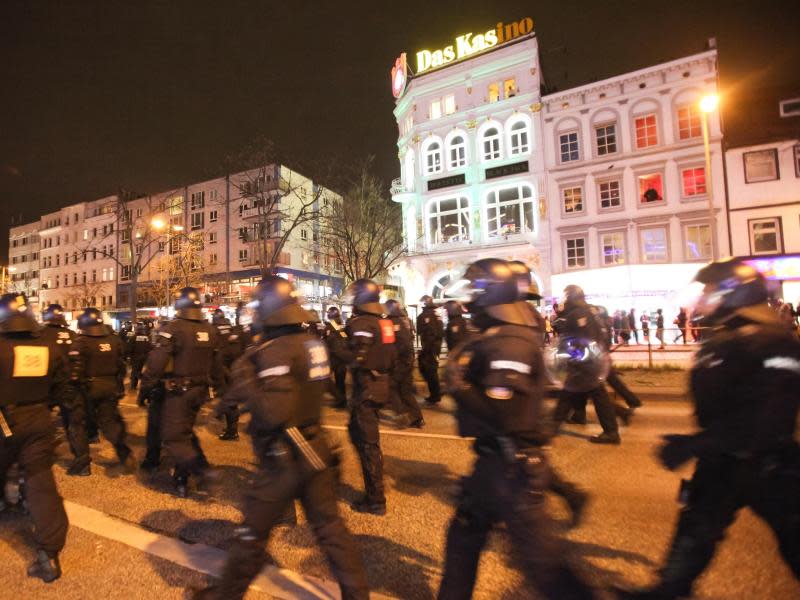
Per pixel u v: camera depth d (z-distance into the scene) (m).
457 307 8.67
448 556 2.36
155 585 3.10
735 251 24.78
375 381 4.40
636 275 21.12
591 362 6.02
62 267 59.41
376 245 29.20
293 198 40.81
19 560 3.55
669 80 25.94
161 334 4.68
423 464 5.59
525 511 2.12
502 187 29.47
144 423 8.64
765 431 2.04
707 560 2.33
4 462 3.28
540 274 28.23
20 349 3.28
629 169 26.58
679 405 8.55
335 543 2.56
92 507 4.54
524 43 28.97
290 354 2.55
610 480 4.82
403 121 34.12
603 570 3.13
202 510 4.41
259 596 2.91
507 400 2.15
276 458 2.51
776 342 2.11
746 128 25.62
